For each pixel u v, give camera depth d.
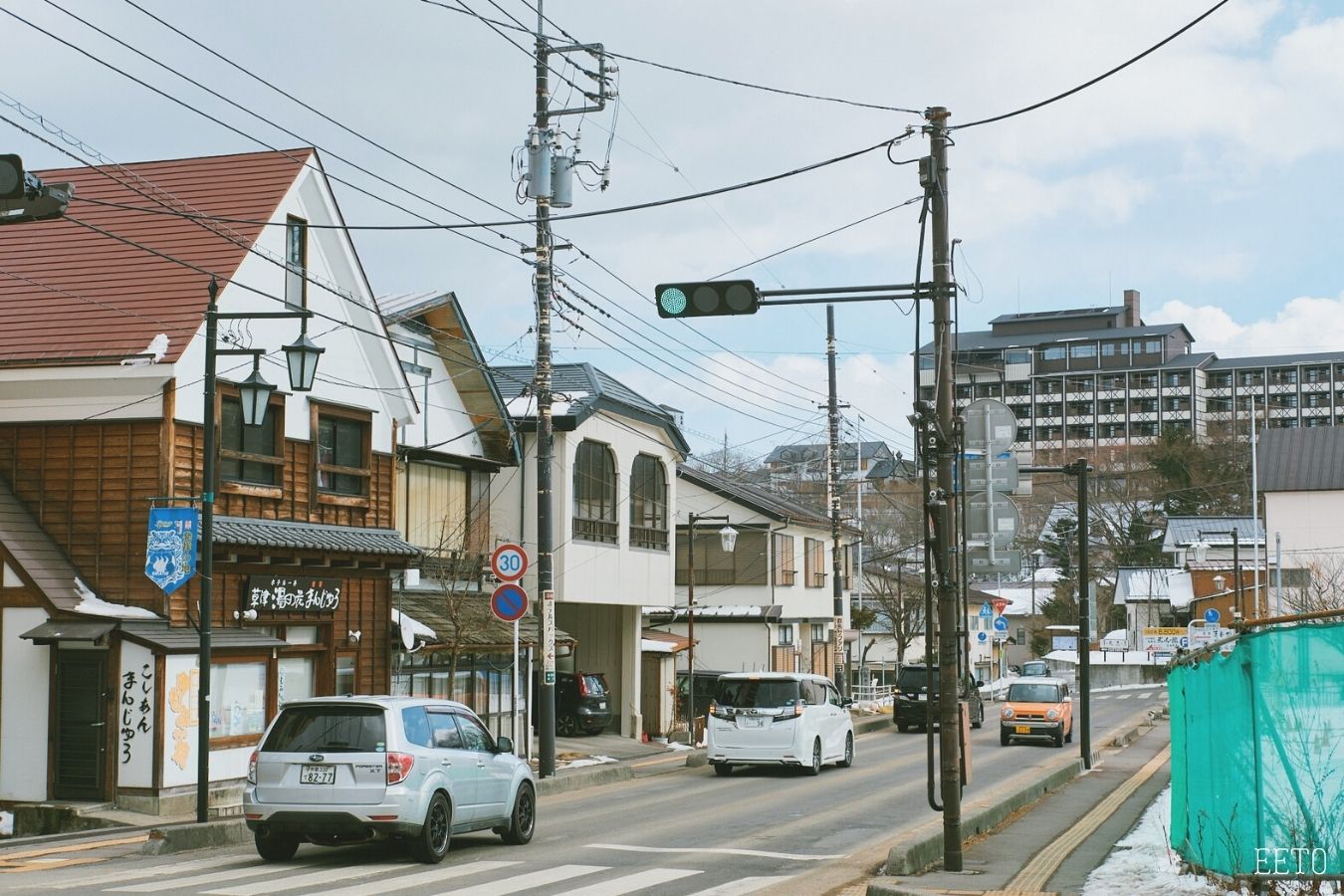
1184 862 11.63
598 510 33.25
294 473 22.56
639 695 36.34
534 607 30.84
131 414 19.77
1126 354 117.19
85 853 14.38
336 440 24.08
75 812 18.05
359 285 24.39
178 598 19.52
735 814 18.88
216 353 16.56
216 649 19.31
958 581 14.32
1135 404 115.12
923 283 12.95
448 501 29.20
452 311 28.28
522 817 15.58
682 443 38.09
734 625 47.81
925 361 83.12
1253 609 60.25
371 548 23.19
